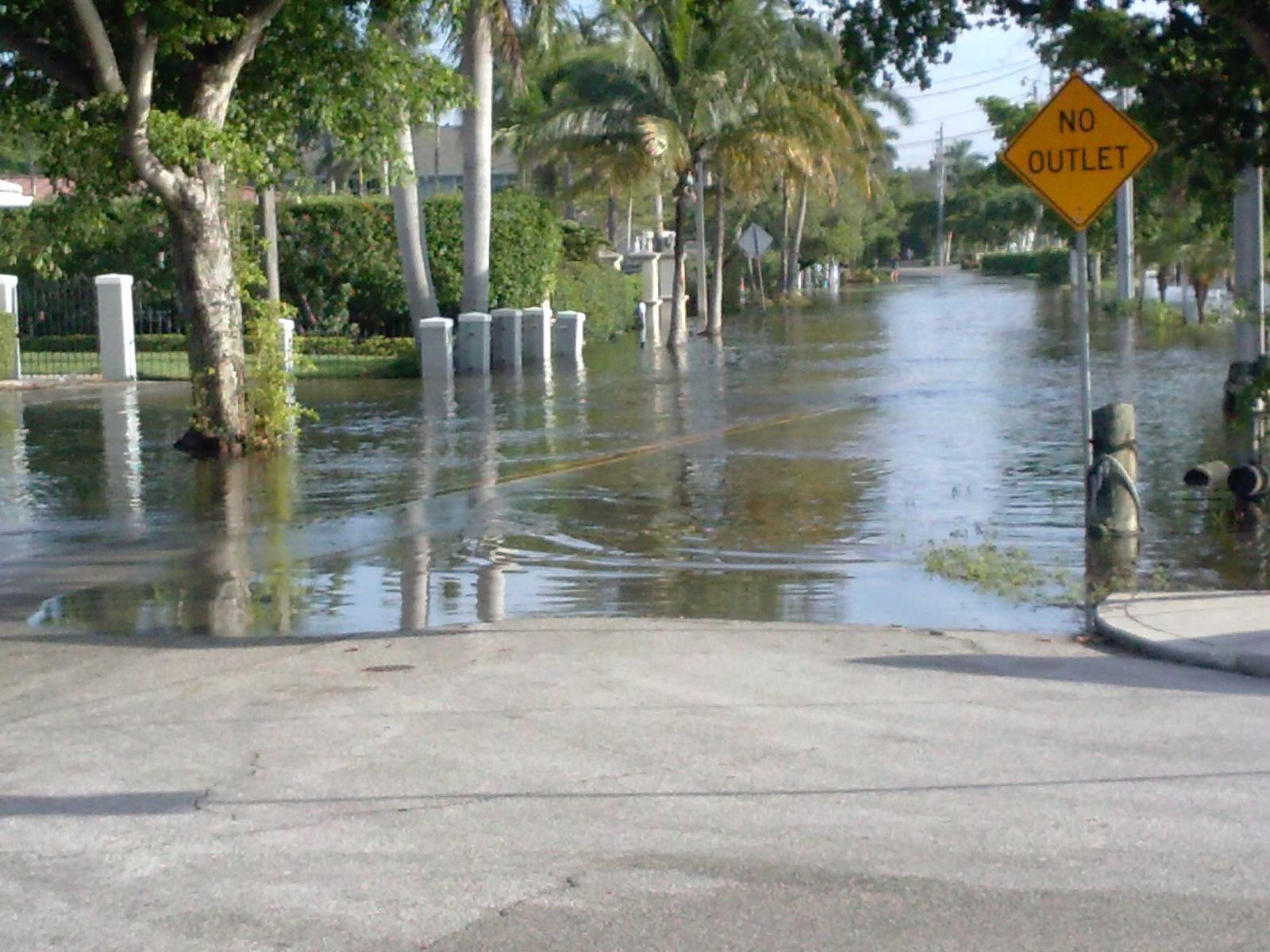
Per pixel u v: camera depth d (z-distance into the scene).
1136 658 11.23
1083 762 8.61
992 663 11.08
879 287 129.75
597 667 11.02
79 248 45.22
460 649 11.67
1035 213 81.75
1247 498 17.44
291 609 13.36
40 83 22.38
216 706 10.15
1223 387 29.70
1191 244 45.44
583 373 39.34
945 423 25.97
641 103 52.31
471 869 7.10
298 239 46.94
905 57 17.36
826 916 6.49
